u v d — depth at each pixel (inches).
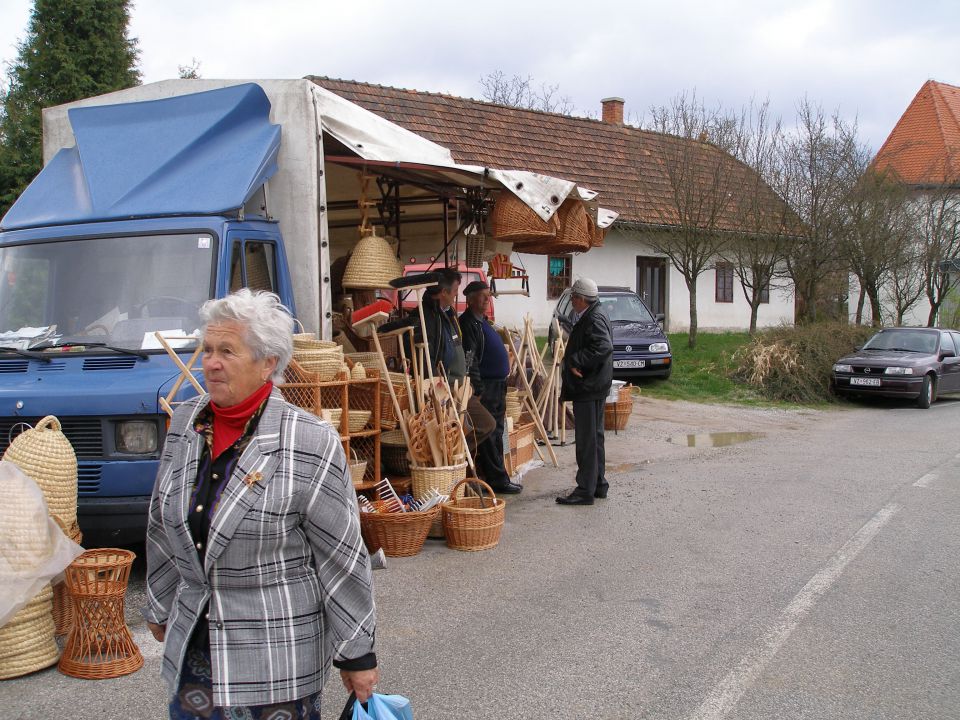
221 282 258.7
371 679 102.3
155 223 267.0
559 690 177.0
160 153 287.6
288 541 98.3
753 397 717.9
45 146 319.6
